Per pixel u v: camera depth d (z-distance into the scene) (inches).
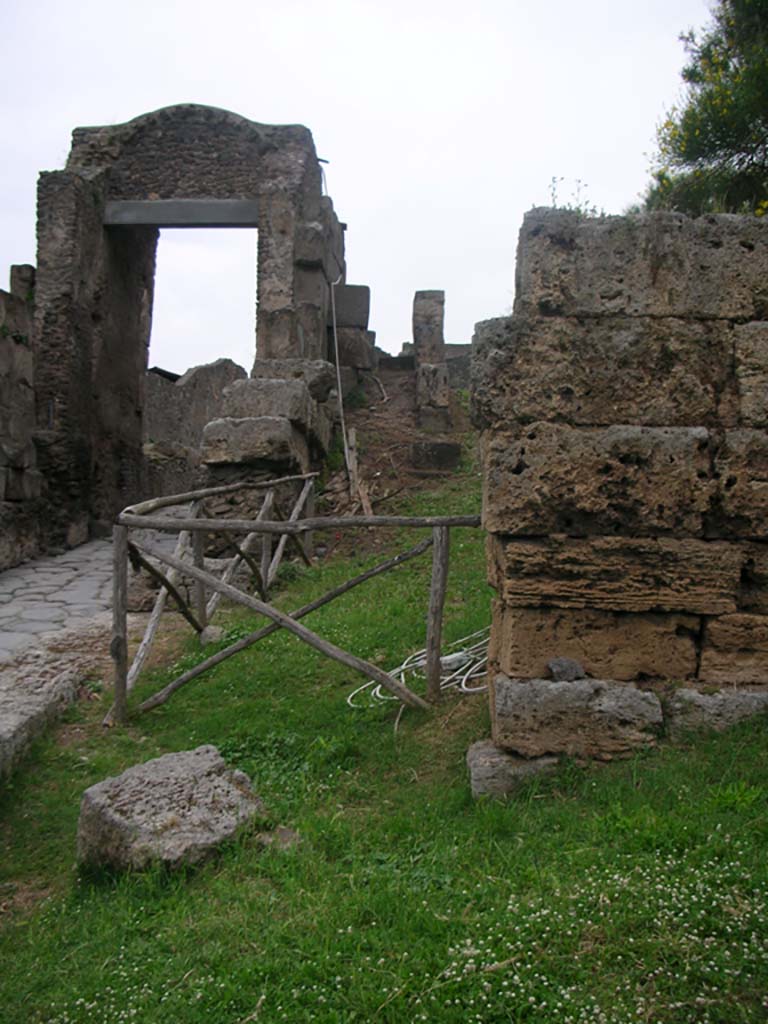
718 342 179.2
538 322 179.3
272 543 399.9
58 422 540.4
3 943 139.1
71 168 600.7
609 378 178.9
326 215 625.0
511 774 168.6
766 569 177.8
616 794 156.1
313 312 570.6
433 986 107.7
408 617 291.0
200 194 601.3
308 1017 106.1
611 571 177.8
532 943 113.2
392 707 220.1
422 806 168.1
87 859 157.9
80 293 562.3
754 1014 99.9
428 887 132.7
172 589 273.0
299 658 264.8
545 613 179.3
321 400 493.4
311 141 606.2
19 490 487.2
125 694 233.6
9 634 335.3
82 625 347.9
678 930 113.0
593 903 120.7
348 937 120.0
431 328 633.6
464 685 222.5
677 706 172.4
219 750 207.2
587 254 178.9
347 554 409.7
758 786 149.6
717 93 425.1
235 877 144.6
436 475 495.5
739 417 178.2
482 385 180.5
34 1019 116.6
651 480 176.9
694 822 140.2
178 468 821.2
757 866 125.4
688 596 177.2
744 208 265.3
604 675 178.2
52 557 509.0
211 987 113.8
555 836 145.5
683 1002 102.5
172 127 605.6
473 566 343.3
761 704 171.0
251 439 406.6
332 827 159.5
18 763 207.2
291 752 202.5
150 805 157.9
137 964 123.3
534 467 177.5
